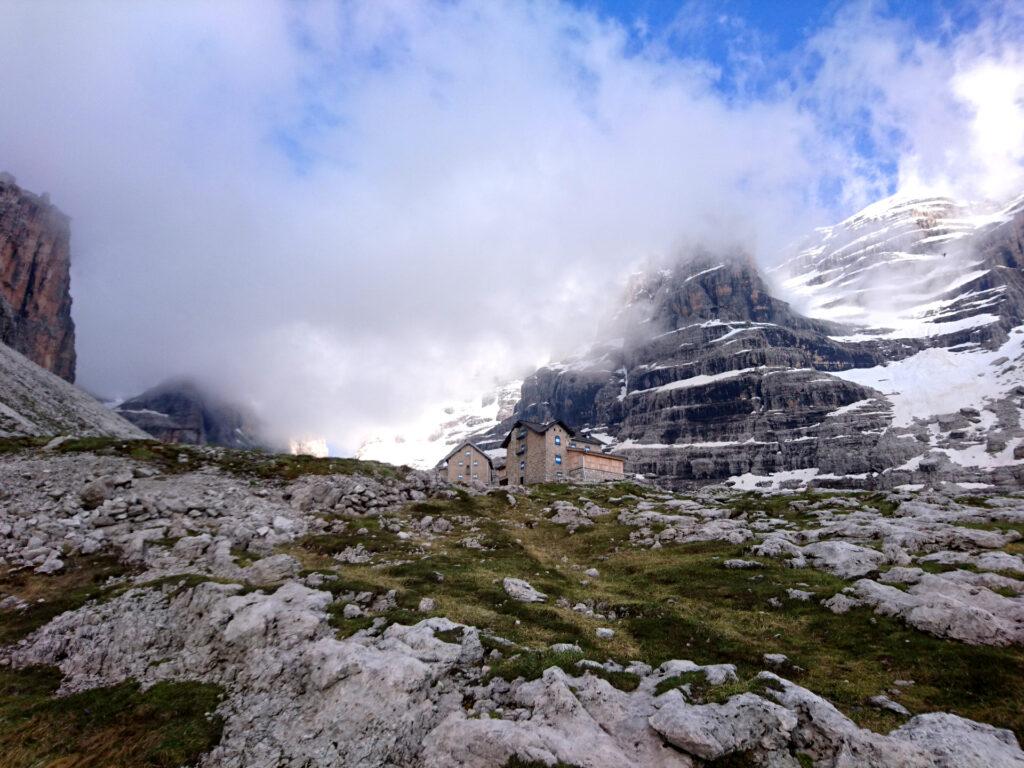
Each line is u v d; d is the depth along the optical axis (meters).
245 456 73.44
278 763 18.81
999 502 53.59
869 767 15.77
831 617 28.22
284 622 26.56
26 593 34.00
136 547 40.12
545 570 41.72
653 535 51.03
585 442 126.19
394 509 62.00
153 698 23.02
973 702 19.58
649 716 18.41
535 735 17.61
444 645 23.92
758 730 17.00
